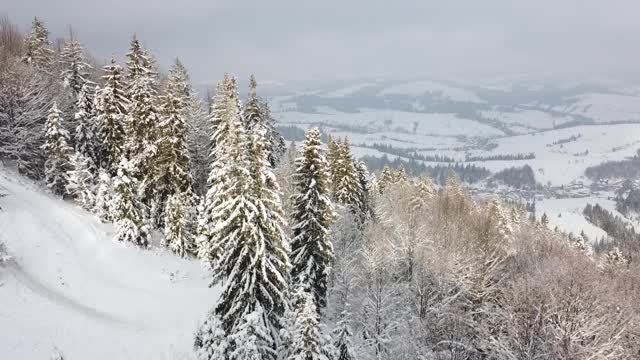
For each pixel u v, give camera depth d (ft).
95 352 79.66
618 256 195.83
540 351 101.96
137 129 139.54
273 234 77.71
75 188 139.33
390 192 207.72
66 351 76.74
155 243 135.44
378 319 119.44
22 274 96.07
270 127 190.90
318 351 67.26
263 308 77.97
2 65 154.51
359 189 173.47
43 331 79.10
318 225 102.32
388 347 116.78
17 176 141.90
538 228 249.75
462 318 111.86
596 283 100.94
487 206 189.88
